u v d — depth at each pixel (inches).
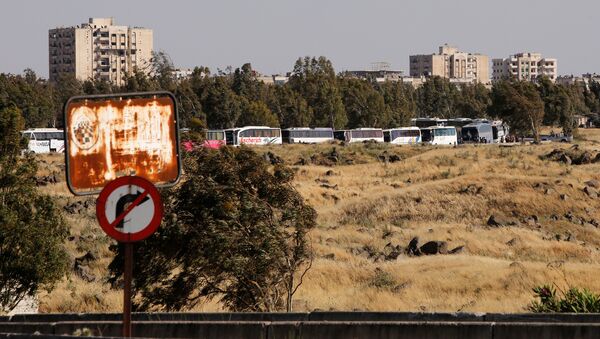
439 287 4092.0
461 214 7401.6
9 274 3100.4
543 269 4394.7
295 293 3848.4
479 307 3380.9
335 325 1441.9
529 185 7849.4
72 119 1456.7
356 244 5836.6
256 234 3206.2
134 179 1259.2
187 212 3235.7
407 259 4992.6
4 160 3186.5
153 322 1525.6
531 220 7126.0
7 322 1683.1
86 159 1456.7
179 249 3245.6
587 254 5733.3
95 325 1553.9
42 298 3654.0
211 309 3304.6
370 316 1619.1
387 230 6535.4
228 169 3270.2
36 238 3129.9
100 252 4936.0
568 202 7554.1
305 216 3378.4
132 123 1467.8
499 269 4416.8
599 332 1371.8
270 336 1454.2
